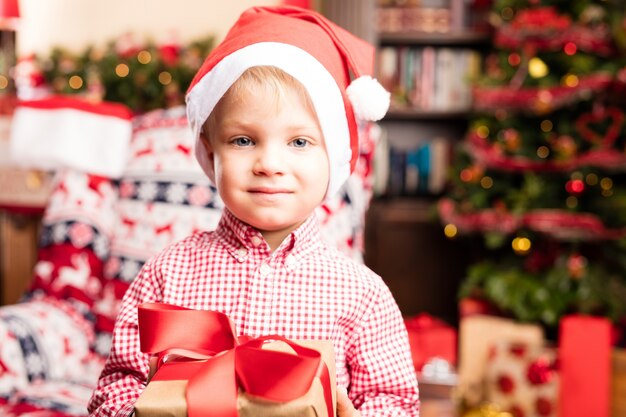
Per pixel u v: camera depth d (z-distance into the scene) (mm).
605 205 2664
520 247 2836
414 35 3344
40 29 3287
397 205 3391
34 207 2744
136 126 1805
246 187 874
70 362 1602
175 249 987
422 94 3354
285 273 934
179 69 2842
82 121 1774
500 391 2490
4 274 2994
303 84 879
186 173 1664
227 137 884
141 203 1671
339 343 937
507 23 2826
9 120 2785
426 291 3322
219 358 724
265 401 699
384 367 944
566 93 2625
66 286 1683
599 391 2404
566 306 2570
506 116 2895
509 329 2557
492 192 2811
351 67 978
